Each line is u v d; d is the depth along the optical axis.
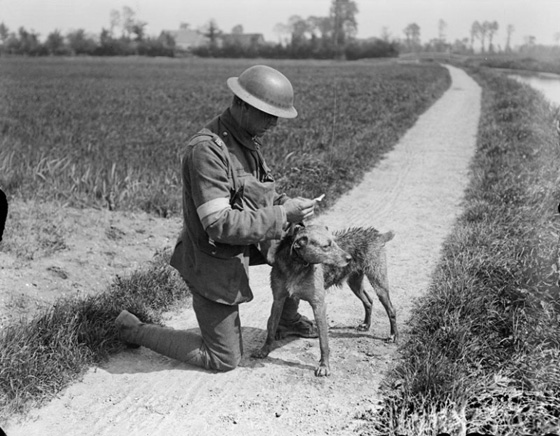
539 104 23.31
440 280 6.57
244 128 4.77
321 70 65.50
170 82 43.38
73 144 14.75
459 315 5.56
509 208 9.37
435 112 26.94
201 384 4.77
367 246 5.37
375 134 17.92
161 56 97.88
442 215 10.27
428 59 110.25
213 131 4.75
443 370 4.52
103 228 8.42
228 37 121.19
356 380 4.85
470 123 22.92
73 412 4.33
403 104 26.75
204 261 4.72
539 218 8.67
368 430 4.12
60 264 6.95
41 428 4.12
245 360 5.21
